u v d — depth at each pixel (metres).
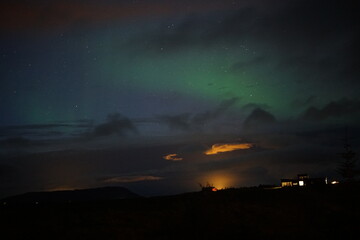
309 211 24.81
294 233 18.70
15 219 24.14
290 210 25.45
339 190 31.94
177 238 17.58
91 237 18.14
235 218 21.42
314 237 17.88
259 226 20.02
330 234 18.31
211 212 19.17
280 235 18.09
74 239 17.77
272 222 21.61
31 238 18.06
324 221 21.31
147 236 18.31
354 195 28.84
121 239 17.70
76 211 26.70
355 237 17.44
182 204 25.86
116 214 24.42
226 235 17.56
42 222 22.23
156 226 20.31
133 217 23.25
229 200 28.03
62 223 21.62
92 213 25.12
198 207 19.19
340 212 23.53
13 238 18.08
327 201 28.30
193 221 18.45
